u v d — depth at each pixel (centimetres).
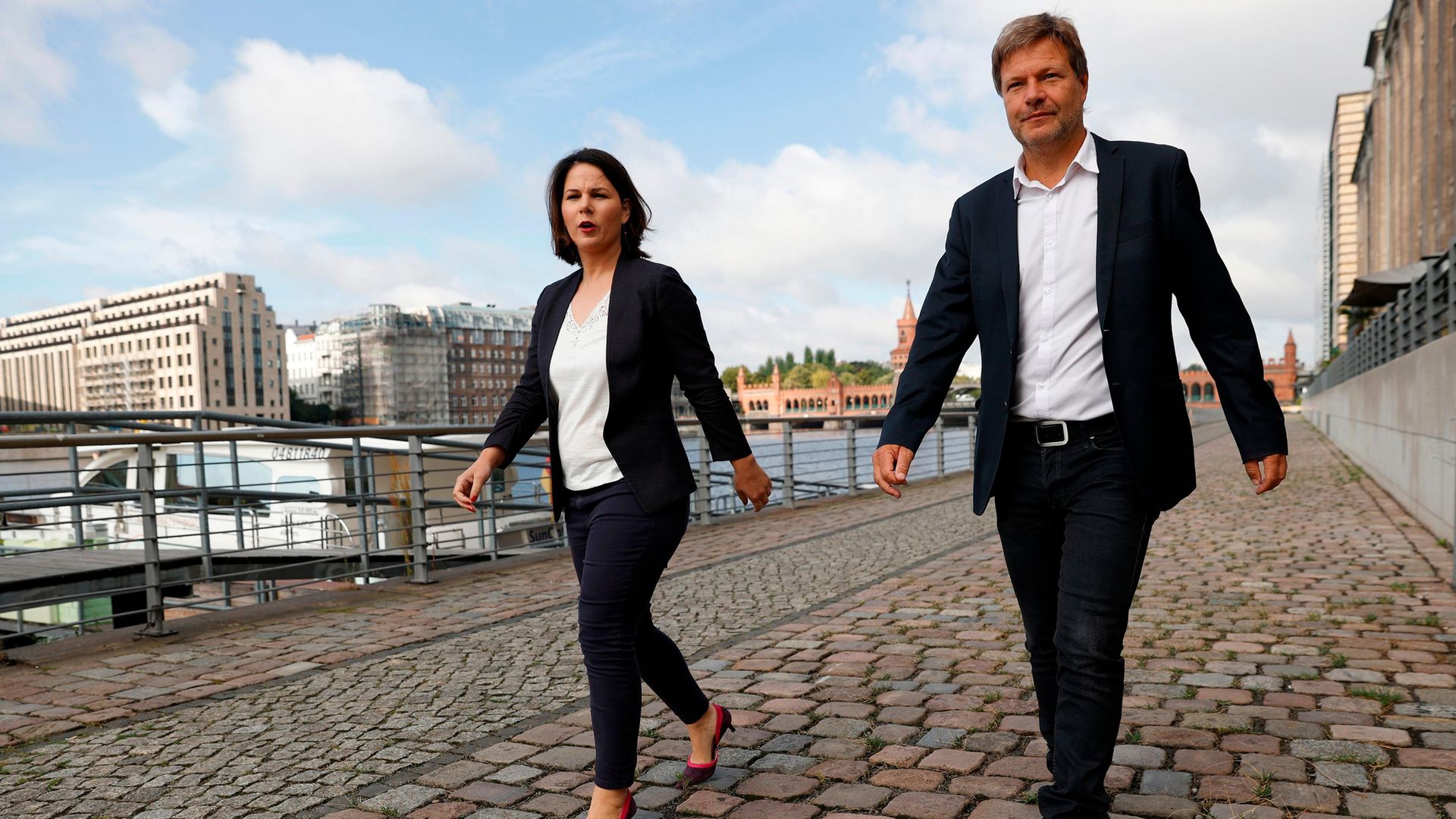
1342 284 9750
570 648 459
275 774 295
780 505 1171
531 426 250
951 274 231
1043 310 213
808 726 324
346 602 602
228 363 15650
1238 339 208
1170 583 568
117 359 16738
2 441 445
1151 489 203
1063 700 209
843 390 17812
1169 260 208
